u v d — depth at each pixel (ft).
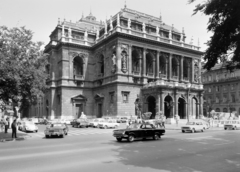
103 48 216.54
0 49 91.30
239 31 42.37
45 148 65.16
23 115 311.47
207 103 353.72
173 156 53.31
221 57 46.47
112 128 151.94
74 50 225.35
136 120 156.56
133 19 224.12
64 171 39.68
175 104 193.98
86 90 228.43
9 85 90.02
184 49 233.14
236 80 315.99
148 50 212.84
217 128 164.76
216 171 40.73
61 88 216.33
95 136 99.91
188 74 240.32
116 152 58.03
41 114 257.55
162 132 89.15
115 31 194.70
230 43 42.91
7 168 41.93
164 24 256.93
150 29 233.35
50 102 229.66
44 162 46.57
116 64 195.00
